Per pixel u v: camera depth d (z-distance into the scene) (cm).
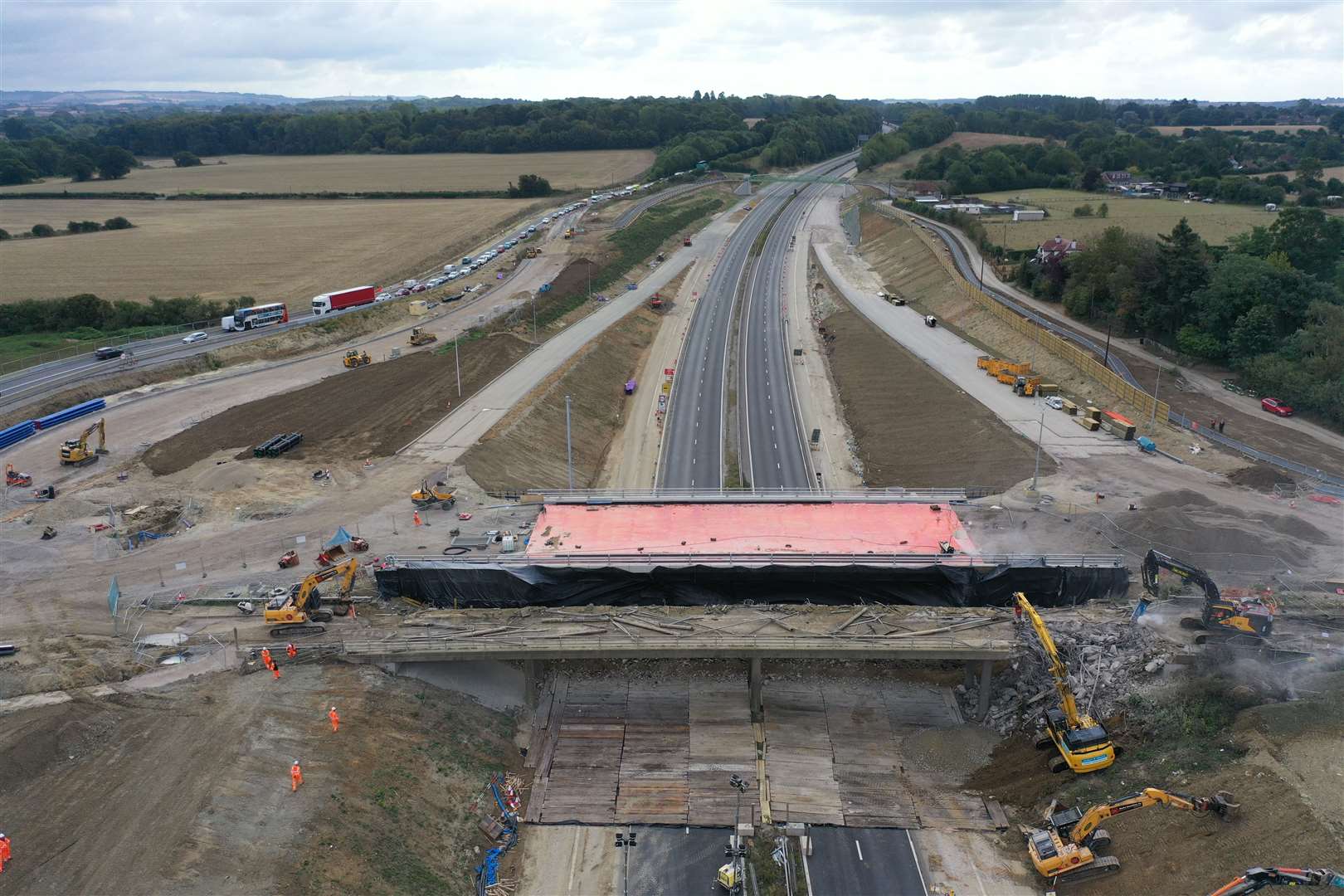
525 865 5144
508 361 12694
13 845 4500
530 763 5909
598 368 12812
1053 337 12706
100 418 10650
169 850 4519
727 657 6194
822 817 5472
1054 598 6775
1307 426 9956
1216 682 5434
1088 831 4825
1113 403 10819
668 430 11200
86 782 4919
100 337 13912
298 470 9000
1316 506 7962
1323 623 6141
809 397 12294
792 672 6738
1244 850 4519
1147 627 6131
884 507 7956
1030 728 5922
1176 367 11856
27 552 7319
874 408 11619
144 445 9825
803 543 7294
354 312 14975
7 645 5962
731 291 17875
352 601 6575
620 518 7781
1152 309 12600
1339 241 14025
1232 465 8894
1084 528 7662
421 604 6800
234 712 5491
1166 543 7275
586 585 6812
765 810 5531
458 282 17550
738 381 12900
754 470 9912
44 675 5691
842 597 6856
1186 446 9444
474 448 9500
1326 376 10200
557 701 6456
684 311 16562
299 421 10419
